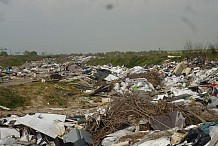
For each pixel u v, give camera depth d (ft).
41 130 37.29
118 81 91.04
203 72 90.07
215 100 49.78
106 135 35.27
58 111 57.21
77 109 59.47
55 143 34.55
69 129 39.09
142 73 100.58
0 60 243.40
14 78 122.31
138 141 30.19
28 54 322.34
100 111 44.70
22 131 38.06
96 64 204.64
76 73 134.31
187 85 77.30
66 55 331.36
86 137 35.22
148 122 36.24
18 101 66.85
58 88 87.20
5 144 33.42
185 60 133.80
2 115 52.01
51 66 196.03
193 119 37.09
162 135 30.32
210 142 24.27
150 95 63.52
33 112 56.18
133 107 39.96
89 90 84.33
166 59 152.46
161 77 96.17
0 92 68.28
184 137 26.94
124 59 184.85
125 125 37.83
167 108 39.47
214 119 37.70
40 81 106.42
